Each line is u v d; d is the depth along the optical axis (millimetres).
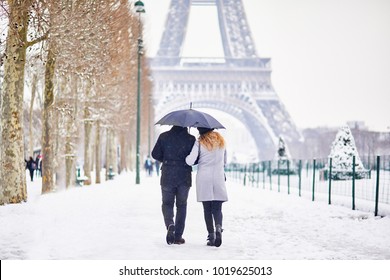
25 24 23016
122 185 43812
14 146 22938
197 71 135250
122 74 47688
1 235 14383
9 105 22859
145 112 93250
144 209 22344
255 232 15758
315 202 25719
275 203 25438
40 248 12586
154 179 59094
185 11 140750
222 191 12758
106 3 33406
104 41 32781
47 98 29484
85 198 27562
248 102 133625
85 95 40219
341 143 42844
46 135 29844
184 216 13250
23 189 23281
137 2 48031
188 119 12812
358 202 24312
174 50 138000
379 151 120000
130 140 89062
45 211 20266
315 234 15312
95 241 13578
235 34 141875
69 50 28219
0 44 22953
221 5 143250
